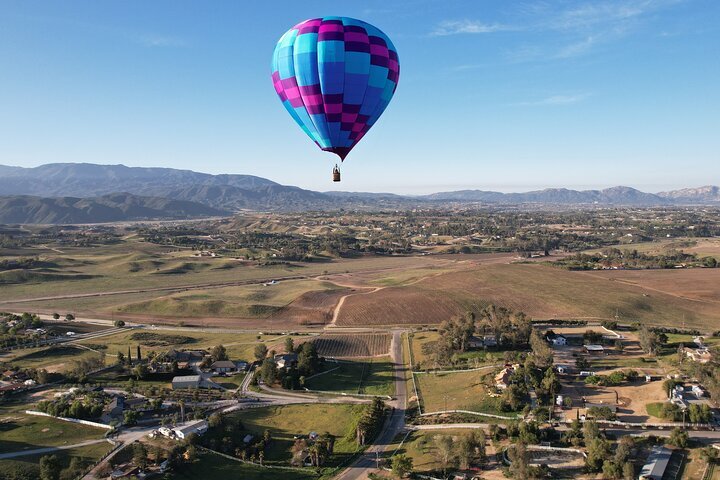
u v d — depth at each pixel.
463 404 85.00
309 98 67.00
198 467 68.19
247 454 72.94
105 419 80.69
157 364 108.31
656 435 68.31
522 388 83.25
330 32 64.94
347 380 103.44
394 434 78.88
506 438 71.75
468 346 114.75
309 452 71.38
